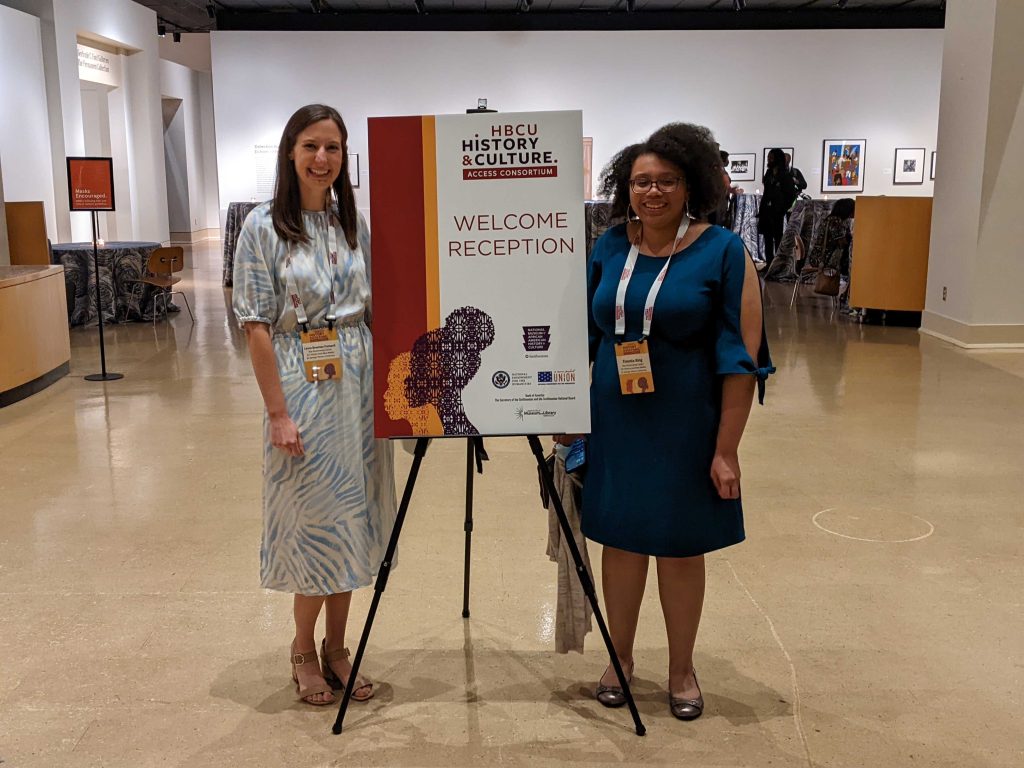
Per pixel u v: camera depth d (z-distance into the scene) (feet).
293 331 8.66
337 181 8.73
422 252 7.96
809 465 16.65
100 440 18.44
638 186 8.02
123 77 53.78
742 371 7.99
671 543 8.36
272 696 9.27
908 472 16.24
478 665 9.88
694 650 10.16
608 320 8.35
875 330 30.76
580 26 53.06
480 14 52.49
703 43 53.52
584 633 9.41
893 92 54.54
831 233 35.40
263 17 51.83
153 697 9.23
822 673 9.68
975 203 27.25
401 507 8.35
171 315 35.06
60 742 8.46
